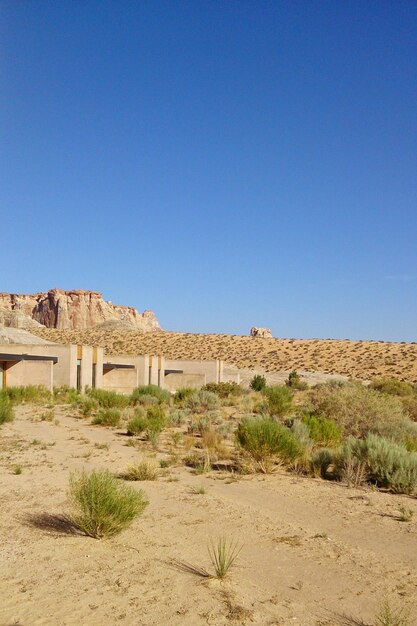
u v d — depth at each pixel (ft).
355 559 25.58
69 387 146.00
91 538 27.58
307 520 32.37
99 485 28.14
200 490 38.24
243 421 54.39
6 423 77.97
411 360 295.69
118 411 84.33
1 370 144.87
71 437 65.98
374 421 69.00
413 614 19.63
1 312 416.46
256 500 36.99
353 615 19.45
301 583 22.30
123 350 339.36
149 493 37.96
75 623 18.24
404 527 31.35
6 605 19.69
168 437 66.74
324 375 264.72
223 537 28.07
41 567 23.49
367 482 43.75
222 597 20.47
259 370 283.79
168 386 203.21
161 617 18.74
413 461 42.06
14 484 39.91
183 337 374.22
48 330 407.64
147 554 25.22
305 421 67.56
